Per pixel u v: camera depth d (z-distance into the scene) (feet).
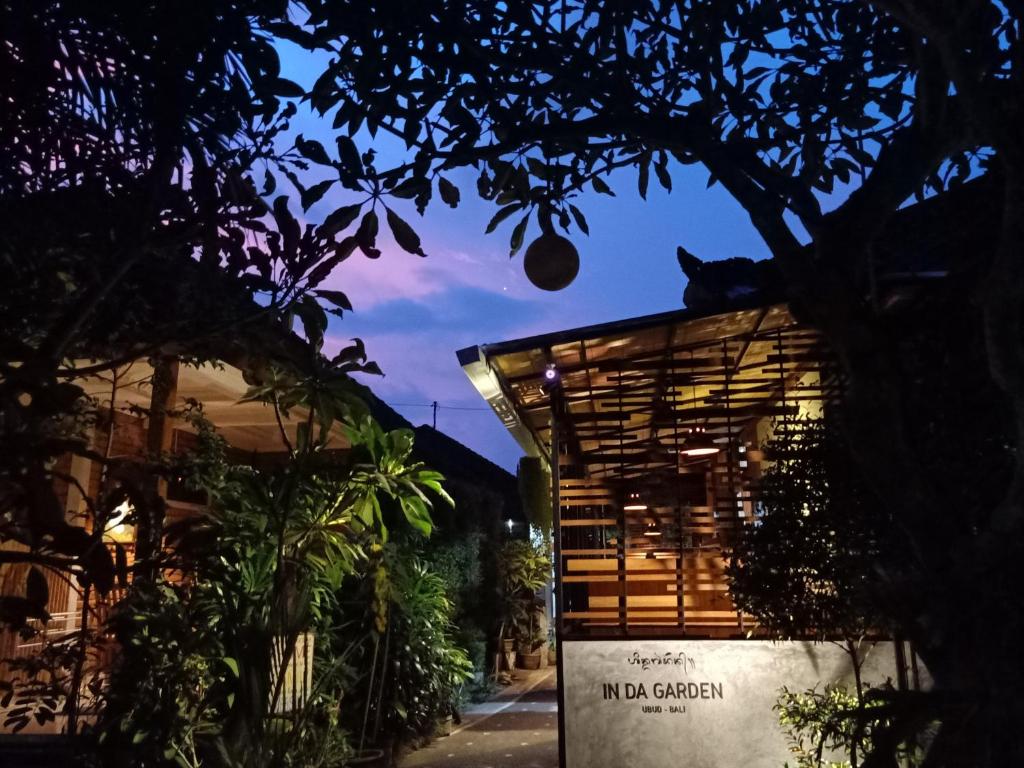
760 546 16.66
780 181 8.82
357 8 10.48
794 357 22.13
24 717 12.74
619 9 11.85
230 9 9.16
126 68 8.97
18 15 8.05
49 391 6.43
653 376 23.13
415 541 30.68
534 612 55.06
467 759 27.04
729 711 20.24
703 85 12.07
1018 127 6.81
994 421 10.03
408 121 11.03
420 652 27.53
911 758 8.84
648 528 23.15
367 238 9.66
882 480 7.13
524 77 12.15
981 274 10.54
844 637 16.97
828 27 12.96
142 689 13.92
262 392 15.85
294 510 17.44
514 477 74.28
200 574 10.92
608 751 20.29
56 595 21.31
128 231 8.90
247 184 9.32
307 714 17.72
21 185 8.43
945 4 6.38
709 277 21.42
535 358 21.53
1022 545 6.44
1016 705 6.22
